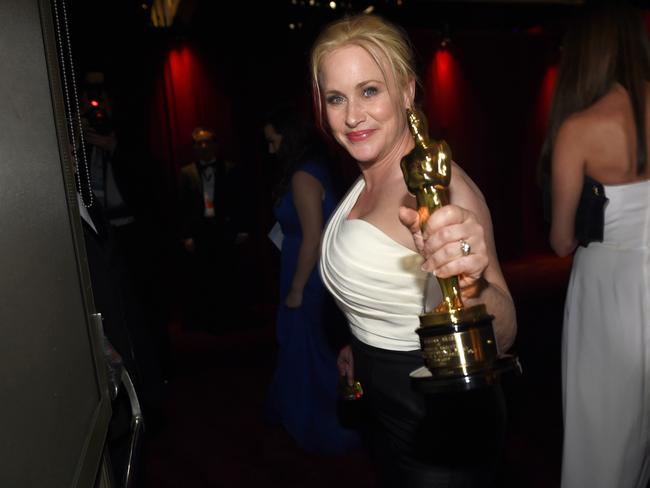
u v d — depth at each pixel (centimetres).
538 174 206
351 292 149
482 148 856
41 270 80
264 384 439
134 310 197
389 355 151
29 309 73
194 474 309
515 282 761
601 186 188
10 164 72
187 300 632
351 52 142
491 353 91
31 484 65
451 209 91
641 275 187
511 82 863
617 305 190
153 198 436
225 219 600
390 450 162
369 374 157
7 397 61
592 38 188
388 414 157
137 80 655
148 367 196
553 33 870
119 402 163
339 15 691
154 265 443
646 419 192
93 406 101
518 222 895
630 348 189
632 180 186
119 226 414
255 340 570
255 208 619
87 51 606
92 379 104
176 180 689
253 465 313
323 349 312
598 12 188
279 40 696
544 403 357
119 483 161
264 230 718
